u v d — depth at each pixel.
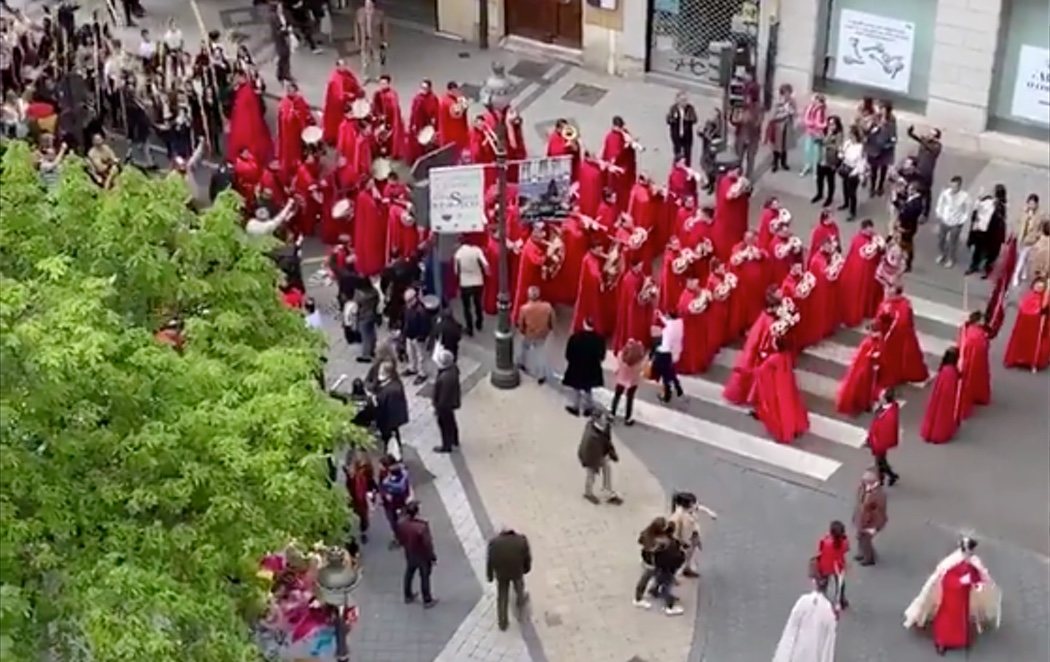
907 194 30.70
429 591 24.03
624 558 25.02
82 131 33.88
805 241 31.78
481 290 29.36
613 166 31.78
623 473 26.56
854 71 35.50
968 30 33.41
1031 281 29.42
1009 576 24.56
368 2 37.62
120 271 17.77
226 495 15.80
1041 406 27.88
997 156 34.41
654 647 23.55
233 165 32.25
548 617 24.02
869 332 28.31
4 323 15.08
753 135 33.22
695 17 36.53
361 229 30.38
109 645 14.22
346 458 24.86
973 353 27.09
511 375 28.34
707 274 28.97
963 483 26.28
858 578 24.55
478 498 26.11
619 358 27.84
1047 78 33.44
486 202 29.84
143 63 34.91
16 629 14.23
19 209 17.78
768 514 25.77
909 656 23.31
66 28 36.12
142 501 15.38
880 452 25.77
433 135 33.31
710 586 24.55
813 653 21.98
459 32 39.41
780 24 35.25
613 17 37.09
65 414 15.41
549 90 37.34
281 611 20.53
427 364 28.61
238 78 34.44
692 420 27.64
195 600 15.16
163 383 16.38
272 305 19.00
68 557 15.05
